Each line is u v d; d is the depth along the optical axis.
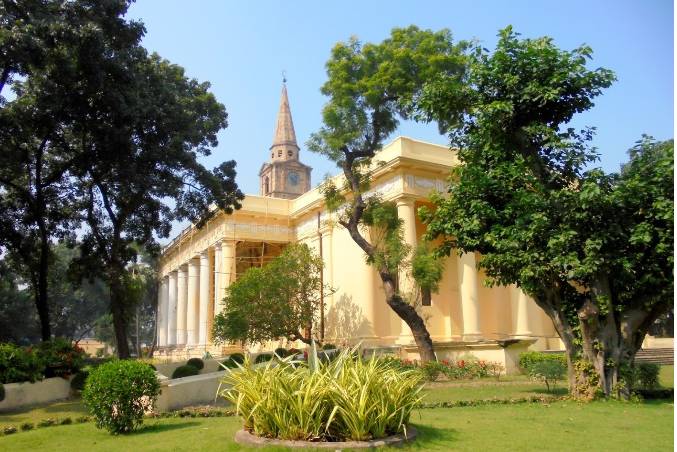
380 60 20.19
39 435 8.99
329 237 30.20
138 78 19.14
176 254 45.41
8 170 19.89
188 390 12.44
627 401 11.16
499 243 11.59
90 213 24.28
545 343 26.86
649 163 11.59
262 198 35.47
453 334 26.83
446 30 20.52
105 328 67.56
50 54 16.28
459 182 12.96
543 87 11.52
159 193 20.58
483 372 17.44
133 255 25.52
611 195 10.84
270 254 38.69
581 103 11.91
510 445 6.80
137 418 8.95
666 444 6.91
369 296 26.05
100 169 21.38
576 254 10.98
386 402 6.81
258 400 6.94
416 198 24.78
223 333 23.25
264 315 22.92
